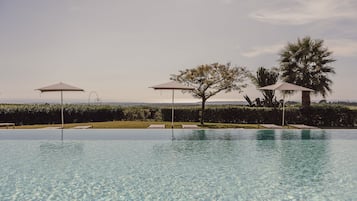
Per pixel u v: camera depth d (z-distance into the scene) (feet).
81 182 29.14
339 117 77.10
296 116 77.66
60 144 48.93
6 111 74.43
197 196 25.49
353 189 27.55
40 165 35.83
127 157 40.16
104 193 26.00
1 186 27.81
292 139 53.83
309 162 37.65
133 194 25.81
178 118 82.33
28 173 32.27
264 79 93.71
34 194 25.66
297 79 87.56
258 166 35.63
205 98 76.13
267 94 93.40
